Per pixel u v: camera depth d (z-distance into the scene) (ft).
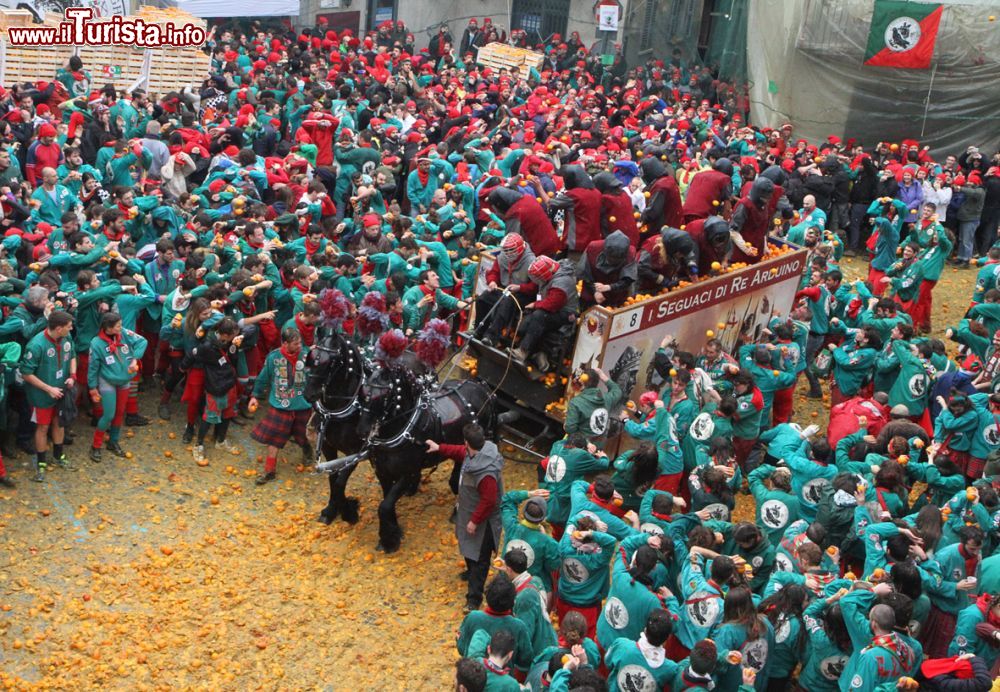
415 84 93.91
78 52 79.97
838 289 52.19
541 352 39.65
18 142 58.70
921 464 36.06
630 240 42.06
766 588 29.01
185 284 40.98
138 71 82.74
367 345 39.47
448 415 36.06
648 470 33.01
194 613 32.24
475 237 56.85
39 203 49.19
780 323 45.16
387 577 35.14
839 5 89.76
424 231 51.13
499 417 41.24
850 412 40.24
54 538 34.86
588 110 90.22
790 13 92.17
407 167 69.82
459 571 35.86
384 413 34.32
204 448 41.19
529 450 41.39
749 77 103.09
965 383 42.93
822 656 27.45
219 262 44.34
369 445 34.55
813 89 93.40
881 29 88.99
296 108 75.00
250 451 41.73
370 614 33.24
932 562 30.04
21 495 36.73
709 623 26.78
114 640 30.73
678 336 42.45
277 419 39.17
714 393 38.11
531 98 91.20
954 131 91.35
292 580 34.37
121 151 57.82
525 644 25.98
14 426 38.55
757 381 42.45
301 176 55.93
